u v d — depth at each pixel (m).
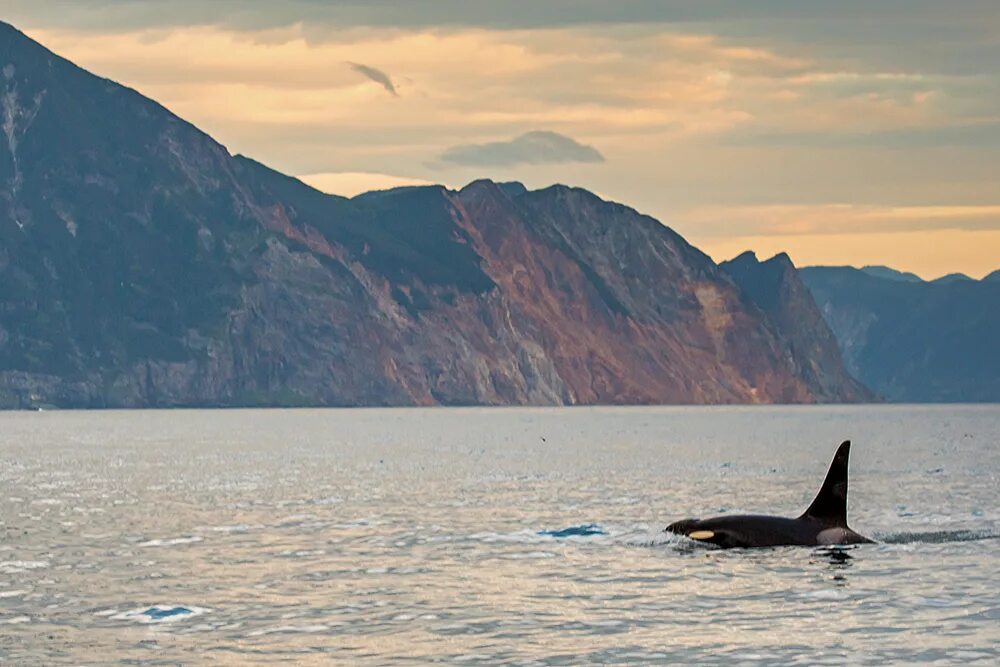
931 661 40.06
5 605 50.28
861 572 56.84
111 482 124.62
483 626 46.09
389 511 90.25
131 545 69.31
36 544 69.81
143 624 46.56
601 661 40.72
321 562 62.09
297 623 46.69
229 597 52.03
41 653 41.94
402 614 48.31
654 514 87.94
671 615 47.88
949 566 58.31
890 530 74.19
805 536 65.25
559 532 74.25
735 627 45.59
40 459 179.75
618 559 61.88
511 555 64.25
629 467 155.88
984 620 46.22
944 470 145.25
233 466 159.00
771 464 163.12
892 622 46.09
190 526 79.56
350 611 48.91
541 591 53.09
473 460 175.75
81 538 72.81
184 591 53.41
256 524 80.94
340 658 41.22
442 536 73.19
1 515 87.31
